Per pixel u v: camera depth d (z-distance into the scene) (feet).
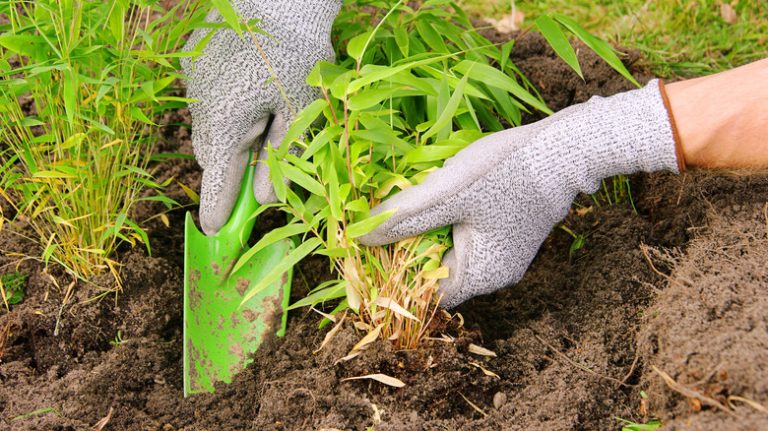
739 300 4.33
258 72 4.57
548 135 4.47
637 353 4.45
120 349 4.66
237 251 4.75
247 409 4.58
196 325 4.65
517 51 5.48
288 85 4.59
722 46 5.66
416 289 4.47
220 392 4.60
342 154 4.49
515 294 4.80
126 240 4.80
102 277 4.75
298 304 4.53
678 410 4.23
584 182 4.49
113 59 4.52
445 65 4.63
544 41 5.48
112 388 4.57
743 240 4.52
